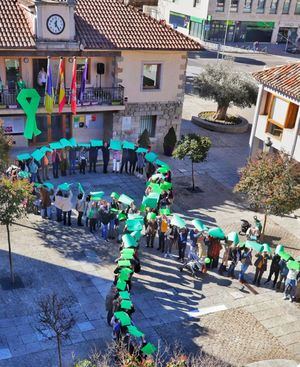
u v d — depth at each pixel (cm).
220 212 2292
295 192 1903
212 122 3419
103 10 2720
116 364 1271
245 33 6762
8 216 1523
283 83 2394
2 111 2420
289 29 6994
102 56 2561
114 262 1814
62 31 2398
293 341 1516
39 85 2561
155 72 2728
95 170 2559
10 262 1608
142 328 1501
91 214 1956
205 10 6378
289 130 2395
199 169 2745
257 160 2061
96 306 1570
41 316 1377
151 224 1900
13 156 2517
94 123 2775
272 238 2116
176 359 1171
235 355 1427
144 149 2497
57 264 1769
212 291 1720
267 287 1783
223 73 3384
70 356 1353
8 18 2453
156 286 1711
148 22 2756
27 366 1312
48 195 2036
